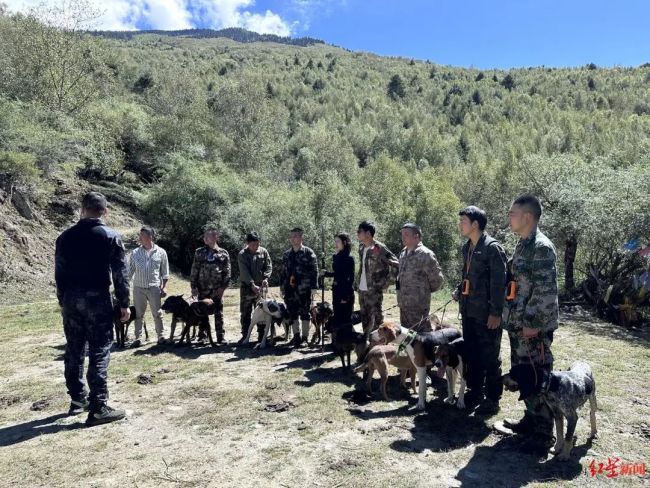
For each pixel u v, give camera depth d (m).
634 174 12.37
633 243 11.11
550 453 3.76
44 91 28.41
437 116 110.19
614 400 4.90
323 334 7.09
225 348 7.22
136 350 7.17
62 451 3.96
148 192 24.53
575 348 7.12
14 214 17.77
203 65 112.25
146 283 7.43
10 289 13.99
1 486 3.44
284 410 4.73
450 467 3.57
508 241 15.38
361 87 129.12
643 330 9.09
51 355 7.14
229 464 3.68
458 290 4.86
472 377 4.78
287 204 24.41
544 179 14.84
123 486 3.40
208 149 34.59
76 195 22.39
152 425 4.45
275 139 46.88
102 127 28.30
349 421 4.44
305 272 7.32
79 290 4.51
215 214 23.61
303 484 3.37
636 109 110.94
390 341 4.89
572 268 12.98
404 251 5.59
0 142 18.62
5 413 4.88
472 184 41.12
